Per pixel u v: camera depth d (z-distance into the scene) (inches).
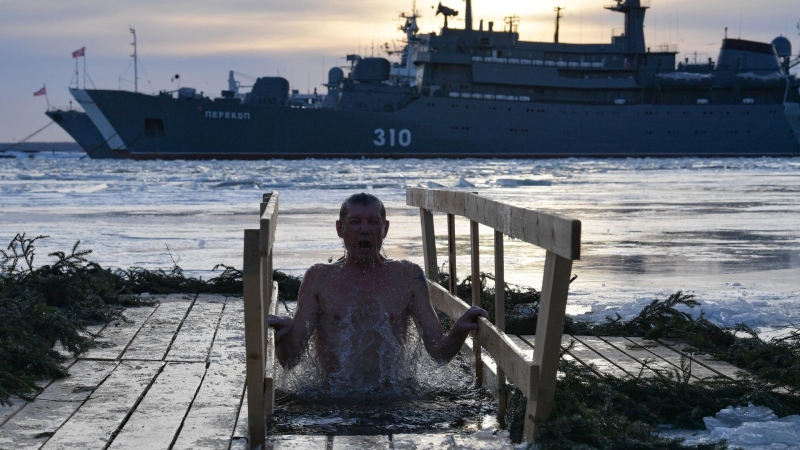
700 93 3521.2
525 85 3388.3
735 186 1359.5
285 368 167.8
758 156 3442.4
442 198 205.9
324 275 169.6
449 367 183.8
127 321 245.3
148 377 177.3
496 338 149.4
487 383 170.7
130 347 209.6
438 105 3304.6
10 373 165.6
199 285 309.9
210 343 214.7
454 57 3344.0
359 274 169.3
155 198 1030.4
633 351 212.4
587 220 722.8
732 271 404.8
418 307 169.9
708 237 577.3
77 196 1074.1
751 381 170.4
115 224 661.9
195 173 2058.3
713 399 159.8
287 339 163.9
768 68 3513.8
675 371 178.4
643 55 3479.3
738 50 3503.9
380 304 167.6
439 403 164.1
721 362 198.7
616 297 319.9
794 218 738.8
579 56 3440.0
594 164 2736.2
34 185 1391.5
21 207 869.2
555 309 119.6
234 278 311.9
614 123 3400.6
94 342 214.2
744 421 150.3
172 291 309.3
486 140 3341.5
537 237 122.9
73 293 259.3
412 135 3304.6
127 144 3196.4
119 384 170.9
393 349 167.6
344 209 169.6
